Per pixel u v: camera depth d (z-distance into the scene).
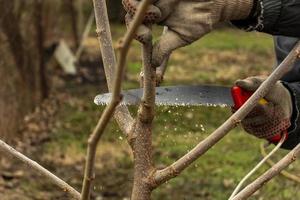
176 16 2.84
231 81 22.83
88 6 31.95
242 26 3.07
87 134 15.30
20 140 14.58
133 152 3.14
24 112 15.94
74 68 22.64
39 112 16.78
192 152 3.03
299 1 3.02
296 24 3.06
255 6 2.97
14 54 15.48
